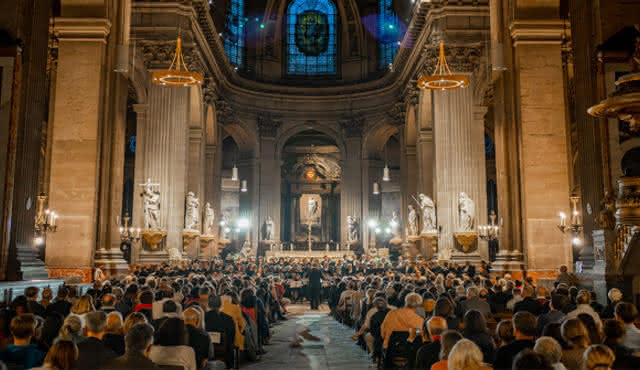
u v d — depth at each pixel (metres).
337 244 47.19
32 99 14.66
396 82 42.19
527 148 18.97
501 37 20.45
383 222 47.03
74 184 18.92
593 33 13.98
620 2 13.70
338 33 48.97
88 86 19.30
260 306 14.51
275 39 48.28
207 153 38.78
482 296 11.84
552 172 18.88
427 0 29.59
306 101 47.56
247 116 46.28
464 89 29.39
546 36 19.28
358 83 46.97
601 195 13.48
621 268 12.29
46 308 9.17
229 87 44.12
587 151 14.05
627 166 13.09
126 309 10.54
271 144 46.88
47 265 18.50
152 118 29.28
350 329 18.88
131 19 29.52
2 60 13.93
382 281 18.41
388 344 9.50
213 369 8.71
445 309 8.06
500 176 20.22
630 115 11.79
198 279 15.52
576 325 5.80
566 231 18.56
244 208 46.56
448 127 29.34
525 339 5.97
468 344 4.85
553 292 10.62
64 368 4.75
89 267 18.50
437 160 29.28
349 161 46.66
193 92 31.95
